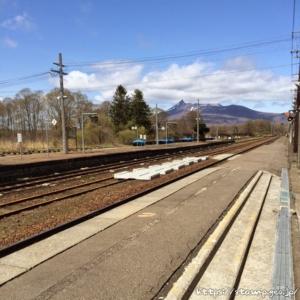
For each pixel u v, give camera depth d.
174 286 5.89
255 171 23.83
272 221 10.68
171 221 10.18
